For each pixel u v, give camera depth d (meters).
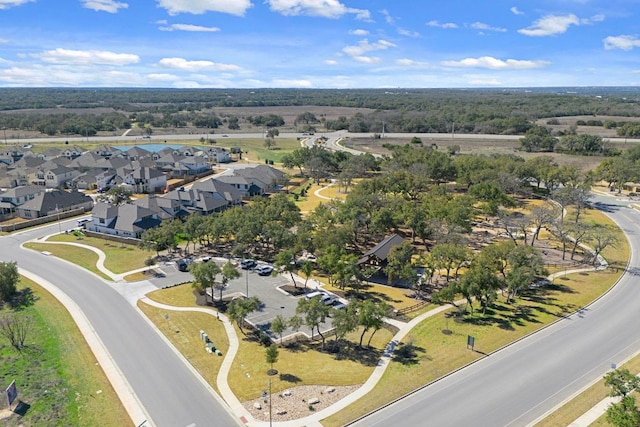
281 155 185.50
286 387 41.31
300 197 118.19
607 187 130.88
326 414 37.62
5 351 47.44
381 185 102.38
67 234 88.69
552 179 113.50
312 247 69.81
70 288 63.38
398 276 64.56
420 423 36.81
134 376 43.03
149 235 74.38
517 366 44.97
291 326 49.25
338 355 46.81
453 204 83.31
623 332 51.56
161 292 62.09
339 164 148.00
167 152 158.12
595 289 63.34
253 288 63.59
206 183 110.25
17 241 84.62
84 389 41.06
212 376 43.03
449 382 42.41
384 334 51.12
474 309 57.28
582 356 46.75
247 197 118.00
